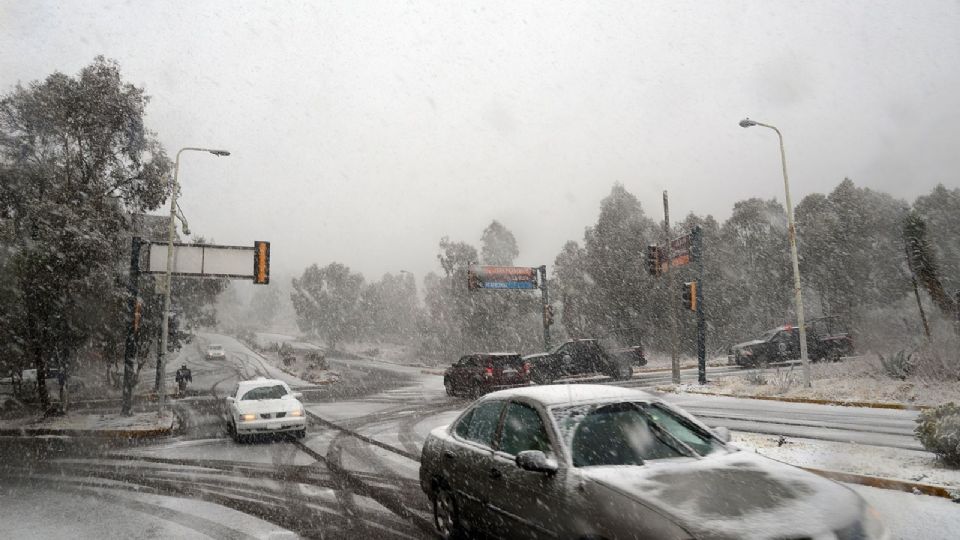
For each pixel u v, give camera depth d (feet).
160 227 86.99
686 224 116.37
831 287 106.32
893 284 101.86
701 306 68.18
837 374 60.44
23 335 59.41
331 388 95.61
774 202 123.13
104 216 61.77
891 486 21.75
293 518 22.18
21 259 55.93
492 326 127.85
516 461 13.48
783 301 115.65
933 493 20.54
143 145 66.64
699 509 10.84
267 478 29.53
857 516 11.08
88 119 61.41
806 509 10.94
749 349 82.43
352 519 21.88
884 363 53.78
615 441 13.99
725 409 47.75
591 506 11.82
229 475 30.53
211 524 21.61
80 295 59.67
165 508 23.97
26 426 52.80
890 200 105.70
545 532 13.02
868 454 26.81
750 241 121.29
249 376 132.77
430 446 20.26
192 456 36.45
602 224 116.37
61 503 25.05
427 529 20.44
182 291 102.27
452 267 134.31
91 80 62.39
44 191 62.08
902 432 33.50
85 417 59.31
